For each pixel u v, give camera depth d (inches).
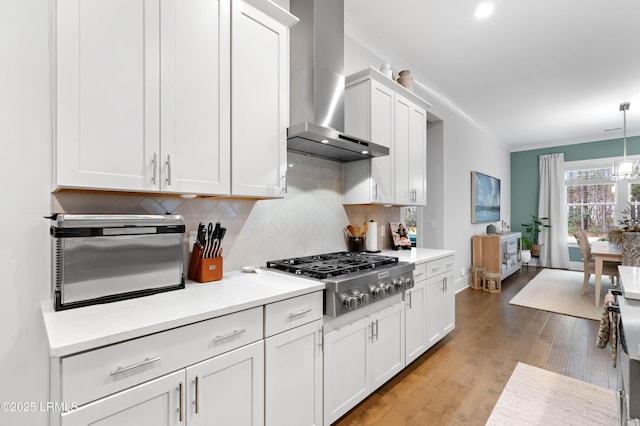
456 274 190.7
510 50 128.8
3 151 48.4
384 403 78.3
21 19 49.8
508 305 160.9
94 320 41.1
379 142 100.7
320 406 63.9
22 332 49.8
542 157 283.6
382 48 126.0
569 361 99.9
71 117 43.5
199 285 61.6
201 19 57.3
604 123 224.4
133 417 38.6
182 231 58.9
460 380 88.9
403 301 90.2
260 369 52.7
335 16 89.0
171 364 41.9
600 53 130.7
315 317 62.9
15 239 49.3
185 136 55.0
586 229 265.4
